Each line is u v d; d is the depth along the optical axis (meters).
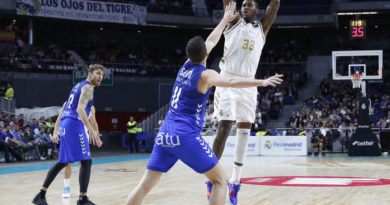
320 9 24.34
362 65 15.72
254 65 4.64
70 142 4.79
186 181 7.39
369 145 15.64
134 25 25.11
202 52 3.14
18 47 23.06
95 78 4.91
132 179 7.80
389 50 26.83
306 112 20.33
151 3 25.27
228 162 12.52
